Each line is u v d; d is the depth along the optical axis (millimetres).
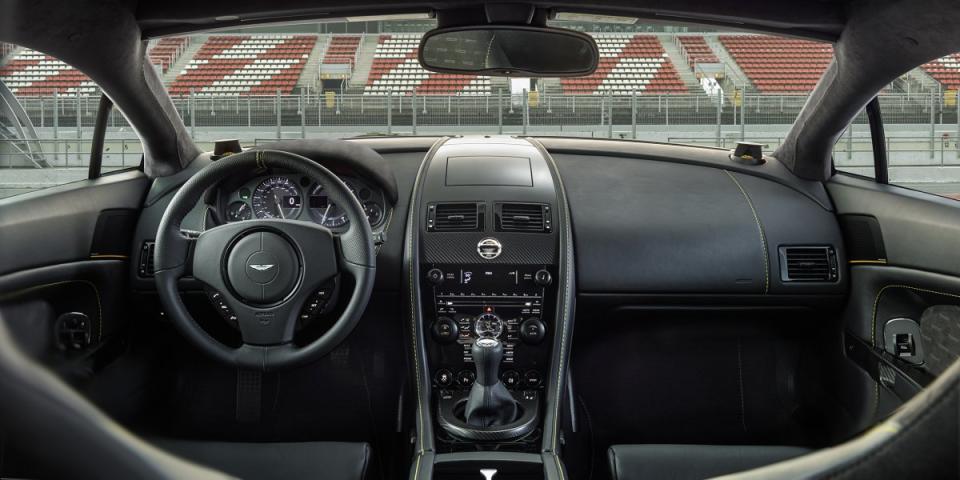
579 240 2398
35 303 1939
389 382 2545
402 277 2256
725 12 2117
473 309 2172
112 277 2293
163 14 2070
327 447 1818
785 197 2492
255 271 1790
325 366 2539
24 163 2396
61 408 313
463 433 1904
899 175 2477
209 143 2742
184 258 1841
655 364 2676
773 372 2670
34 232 1919
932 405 317
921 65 2027
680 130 3762
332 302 1954
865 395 2291
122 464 327
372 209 2338
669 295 2420
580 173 2572
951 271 1978
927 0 1746
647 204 2467
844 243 2414
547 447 1932
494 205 2260
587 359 2689
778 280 2412
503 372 2133
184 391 2578
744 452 1844
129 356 2414
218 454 1782
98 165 2348
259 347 1825
